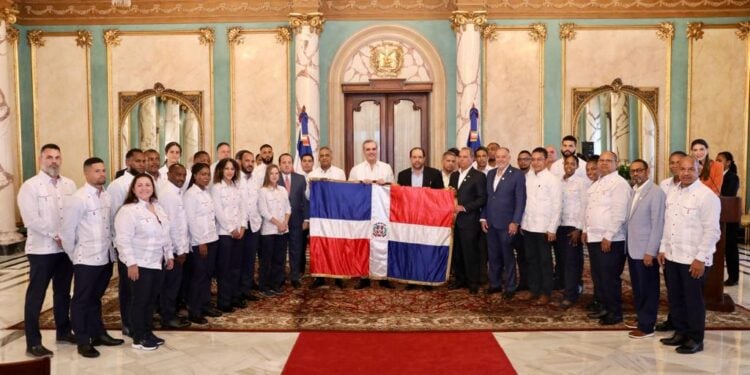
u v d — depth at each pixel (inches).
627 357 187.6
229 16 441.4
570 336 210.4
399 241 282.5
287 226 272.2
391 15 439.5
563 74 433.4
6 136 394.9
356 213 284.0
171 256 202.2
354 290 282.7
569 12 431.5
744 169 433.4
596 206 225.8
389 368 179.0
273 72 441.1
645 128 439.2
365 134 453.1
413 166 298.7
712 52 431.8
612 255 221.6
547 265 256.7
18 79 444.8
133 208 191.3
